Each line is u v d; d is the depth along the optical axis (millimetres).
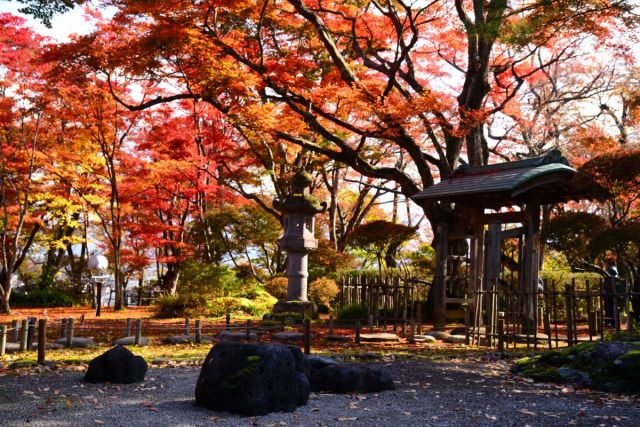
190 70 17094
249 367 6262
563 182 13648
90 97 21281
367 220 32688
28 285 31578
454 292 17844
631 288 17031
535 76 24219
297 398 6539
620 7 14016
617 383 7617
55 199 24578
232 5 16109
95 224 31016
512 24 14633
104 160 24141
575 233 13375
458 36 20266
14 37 19953
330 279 21312
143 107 17359
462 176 15336
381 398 7090
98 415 6016
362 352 11023
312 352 10977
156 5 14930
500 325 11055
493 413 6348
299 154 24000
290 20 18984
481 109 17047
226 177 23797
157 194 24734
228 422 5840
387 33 20328
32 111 21000
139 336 12008
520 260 14352
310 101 18125
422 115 16891
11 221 24469
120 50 15805
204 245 25844
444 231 15711
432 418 6082
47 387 7348
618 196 13578
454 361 10195
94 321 16531
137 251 27641
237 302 18688
